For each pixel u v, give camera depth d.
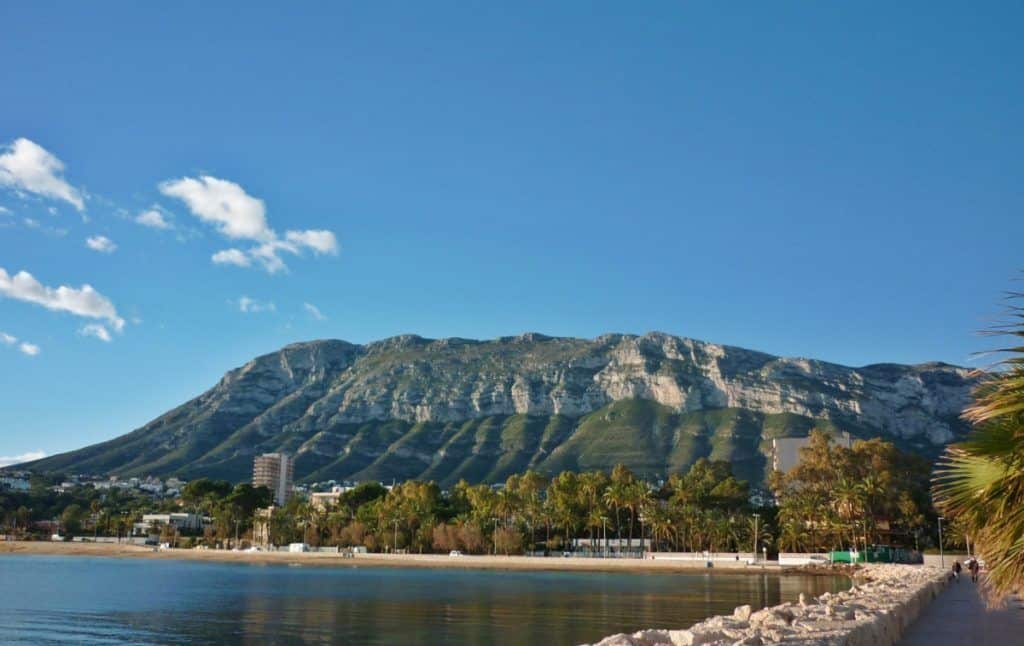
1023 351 12.77
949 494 13.91
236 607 91.44
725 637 25.89
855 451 195.88
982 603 46.72
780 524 196.38
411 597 104.62
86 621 77.75
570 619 73.69
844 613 28.16
